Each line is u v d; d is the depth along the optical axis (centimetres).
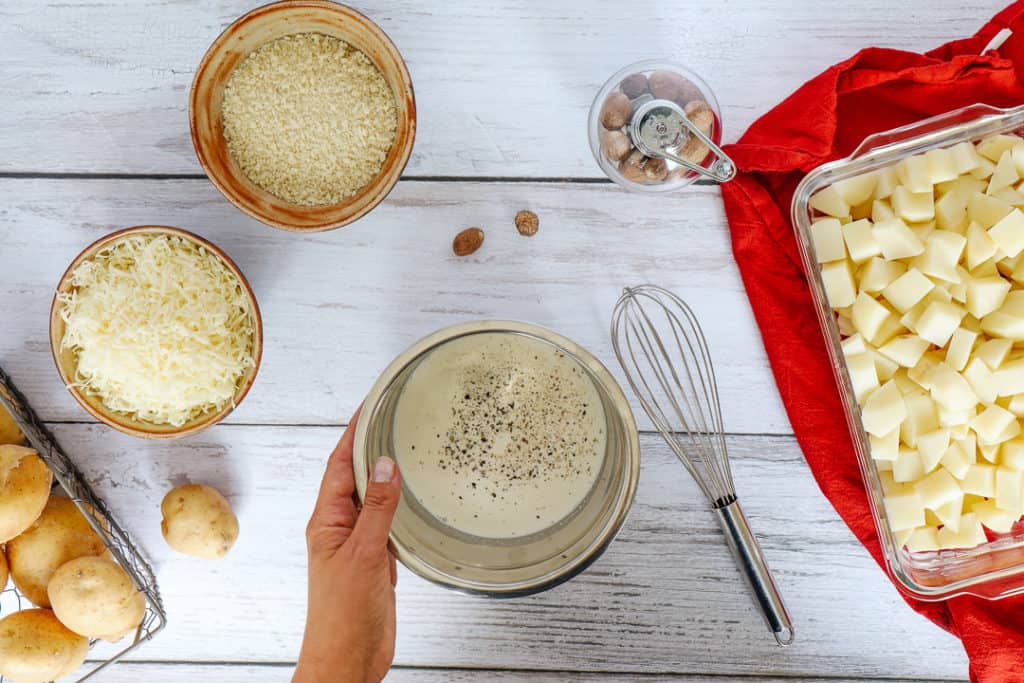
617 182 88
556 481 87
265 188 89
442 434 88
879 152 84
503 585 81
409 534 84
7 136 91
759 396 93
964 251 85
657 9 91
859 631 94
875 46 91
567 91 92
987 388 85
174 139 92
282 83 87
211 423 85
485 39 91
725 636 94
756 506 94
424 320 93
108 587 85
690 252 92
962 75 87
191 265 85
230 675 95
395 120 88
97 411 85
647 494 94
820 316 86
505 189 92
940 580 87
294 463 93
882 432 84
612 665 95
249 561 94
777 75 92
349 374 93
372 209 87
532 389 88
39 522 87
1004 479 85
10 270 92
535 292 92
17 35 91
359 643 79
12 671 86
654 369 90
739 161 88
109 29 91
